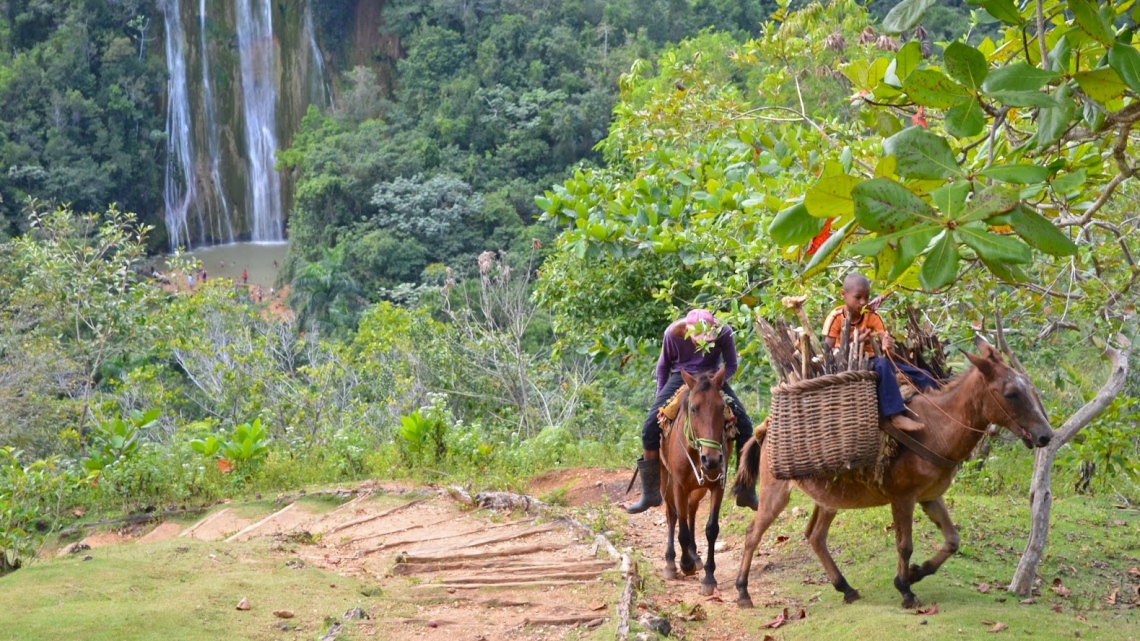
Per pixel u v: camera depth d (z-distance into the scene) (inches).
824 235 267.7
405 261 2166.6
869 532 401.7
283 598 342.0
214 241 2797.7
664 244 548.4
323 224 2316.7
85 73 2522.1
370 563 422.6
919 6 192.7
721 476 362.3
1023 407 283.3
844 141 415.5
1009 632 281.6
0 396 753.0
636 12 2923.2
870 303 330.0
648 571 393.7
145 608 314.0
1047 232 167.0
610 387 1064.8
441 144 2618.1
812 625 315.3
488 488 553.0
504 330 1029.8
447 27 2923.2
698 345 370.0
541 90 2625.5
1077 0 180.9
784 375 330.6
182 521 548.4
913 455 306.2
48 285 861.2
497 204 2335.1
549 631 321.7
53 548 505.7
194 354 958.4
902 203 163.3
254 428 618.5
